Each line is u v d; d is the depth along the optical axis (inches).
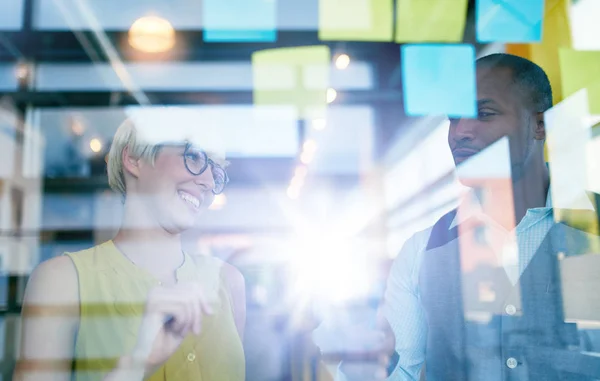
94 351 34.3
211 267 42.6
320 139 148.0
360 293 51.4
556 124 48.4
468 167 49.0
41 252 137.0
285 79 147.2
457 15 76.3
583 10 62.3
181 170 39.2
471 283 46.3
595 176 47.5
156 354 33.0
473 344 45.2
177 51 144.0
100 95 165.8
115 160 39.6
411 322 48.1
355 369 48.0
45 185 170.7
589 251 45.1
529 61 49.5
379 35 117.8
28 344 33.9
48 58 152.4
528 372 43.8
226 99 152.3
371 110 126.6
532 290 44.9
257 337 49.3
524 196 47.1
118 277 36.7
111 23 134.7
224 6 125.8
